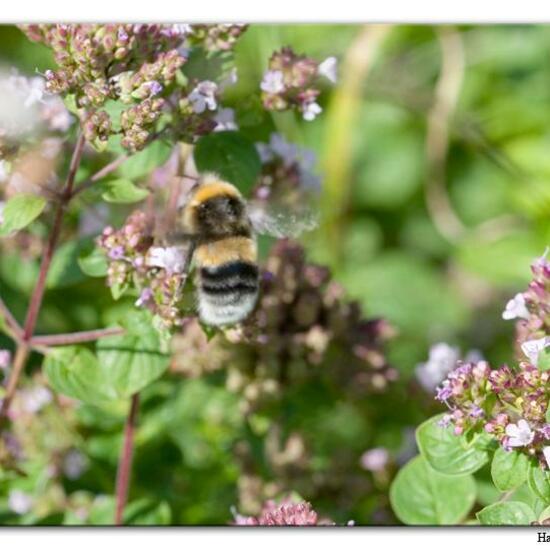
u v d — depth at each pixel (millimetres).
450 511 350
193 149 355
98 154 361
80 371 353
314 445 384
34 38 342
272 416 376
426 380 377
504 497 338
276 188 362
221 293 350
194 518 374
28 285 384
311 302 369
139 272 345
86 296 385
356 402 382
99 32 339
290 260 372
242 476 378
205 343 370
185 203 354
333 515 374
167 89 348
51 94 342
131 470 378
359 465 381
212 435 384
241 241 352
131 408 361
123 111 338
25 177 347
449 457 335
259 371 369
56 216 355
